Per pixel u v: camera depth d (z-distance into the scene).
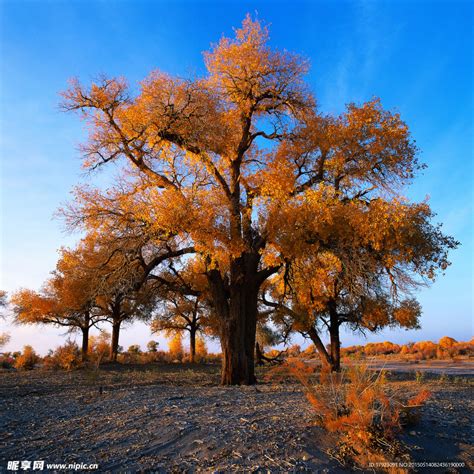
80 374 21.94
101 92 14.91
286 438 5.48
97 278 16.25
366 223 13.52
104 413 7.87
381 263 15.05
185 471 4.73
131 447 5.55
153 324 37.50
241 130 18.20
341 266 16.53
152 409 7.81
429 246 14.24
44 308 31.00
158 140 15.56
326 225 14.21
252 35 17.02
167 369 26.52
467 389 11.16
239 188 17.70
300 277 18.34
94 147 15.52
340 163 15.68
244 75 17.11
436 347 47.91
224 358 16.00
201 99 15.30
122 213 14.80
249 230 16.64
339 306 22.56
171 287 17.31
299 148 17.17
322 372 6.53
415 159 15.59
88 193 14.71
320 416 5.99
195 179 15.41
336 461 4.89
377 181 16.12
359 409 5.39
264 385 14.37
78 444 5.83
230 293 16.84
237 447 5.29
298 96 17.53
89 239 16.52
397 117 15.43
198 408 7.81
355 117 15.34
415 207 14.52
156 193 14.30
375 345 53.12
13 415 8.65
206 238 13.97
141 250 16.19
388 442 5.17
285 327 25.67
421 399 6.03
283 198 14.69
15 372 26.45
